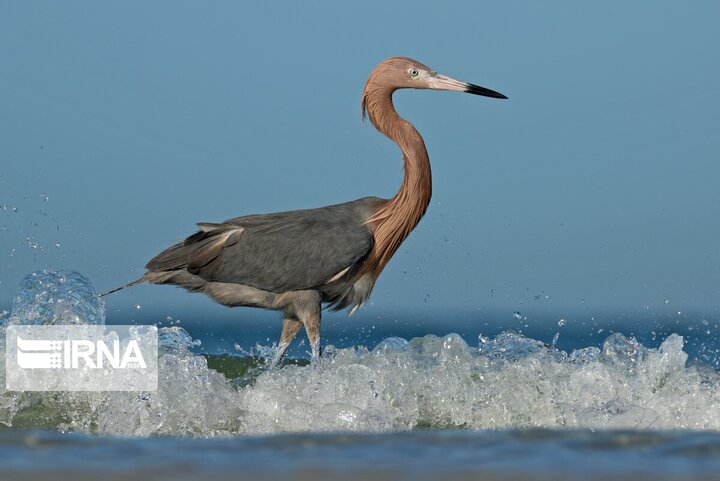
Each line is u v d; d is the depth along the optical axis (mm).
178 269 14992
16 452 7754
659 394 12070
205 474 6742
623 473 6805
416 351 13719
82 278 14242
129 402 11016
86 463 7180
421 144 15547
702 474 6793
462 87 16000
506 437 8703
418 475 6711
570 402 11820
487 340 14453
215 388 11328
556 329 50969
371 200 15797
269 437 8906
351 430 10609
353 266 15164
